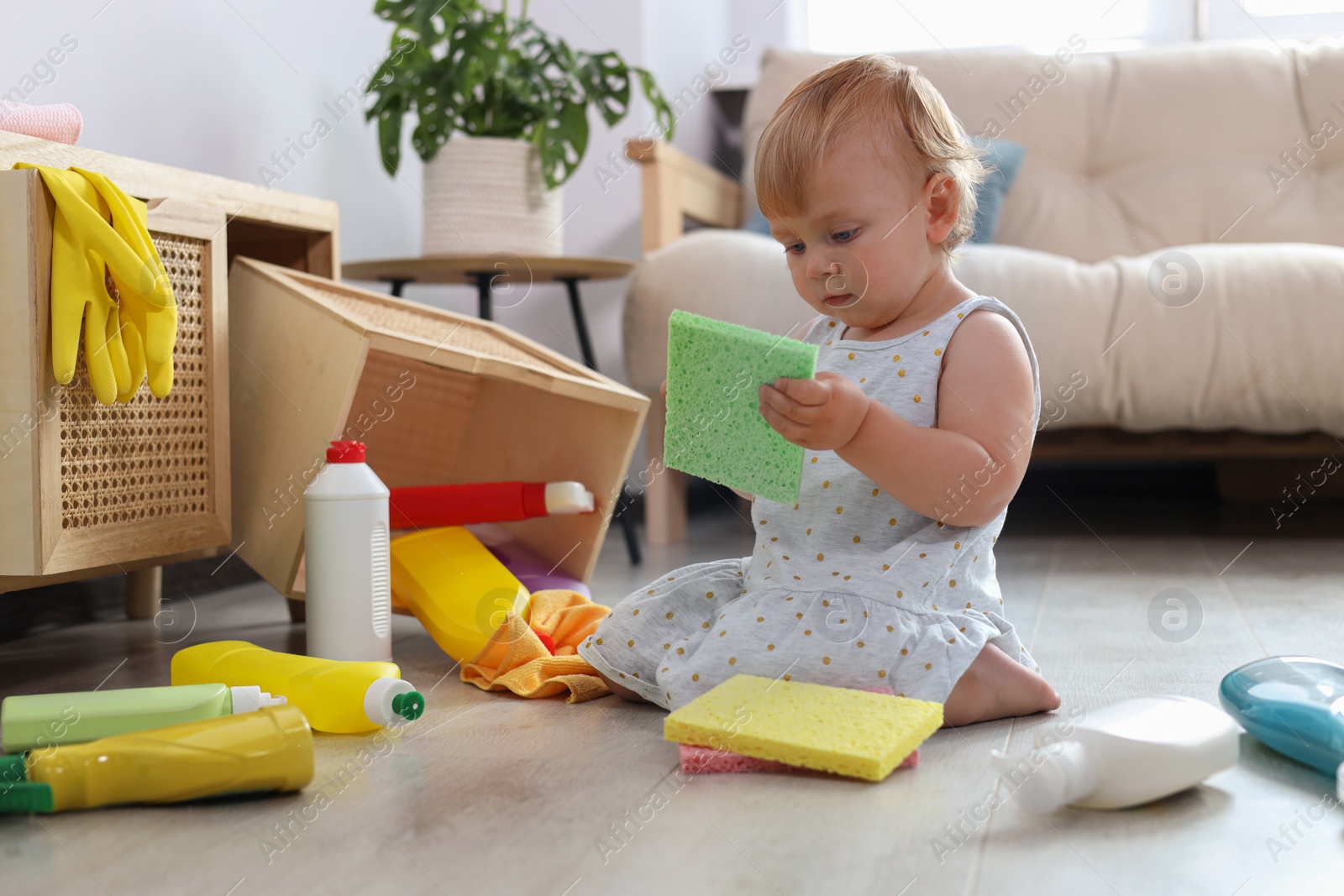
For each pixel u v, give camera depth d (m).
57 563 0.90
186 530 1.07
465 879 0.52
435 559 1.07
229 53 1.51
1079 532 1.80
